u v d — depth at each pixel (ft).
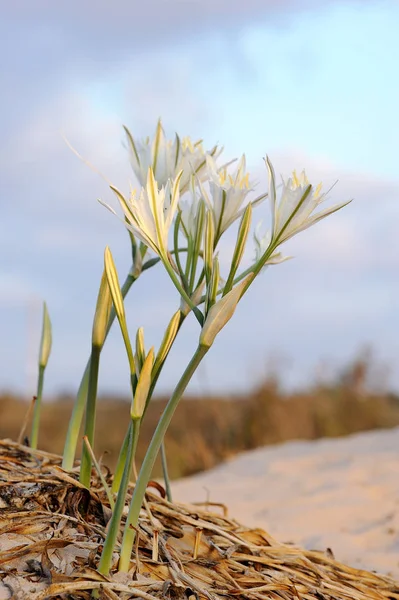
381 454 8.49
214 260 2.59
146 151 3.13
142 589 2.67
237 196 2.79
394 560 4.74
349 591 3.28
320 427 12.41
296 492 7.03
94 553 2.69
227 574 2.97
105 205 2.59
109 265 2.57
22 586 2.58
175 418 11.98
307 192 2.56
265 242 3.06
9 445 3.56
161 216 2.61
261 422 11.62
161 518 3.25
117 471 3.02
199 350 2.54
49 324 3.62
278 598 2.98
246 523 5.95
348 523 5.83
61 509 2.96
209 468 9.90
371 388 14.01
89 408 2.92
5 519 2.84
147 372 2.53
